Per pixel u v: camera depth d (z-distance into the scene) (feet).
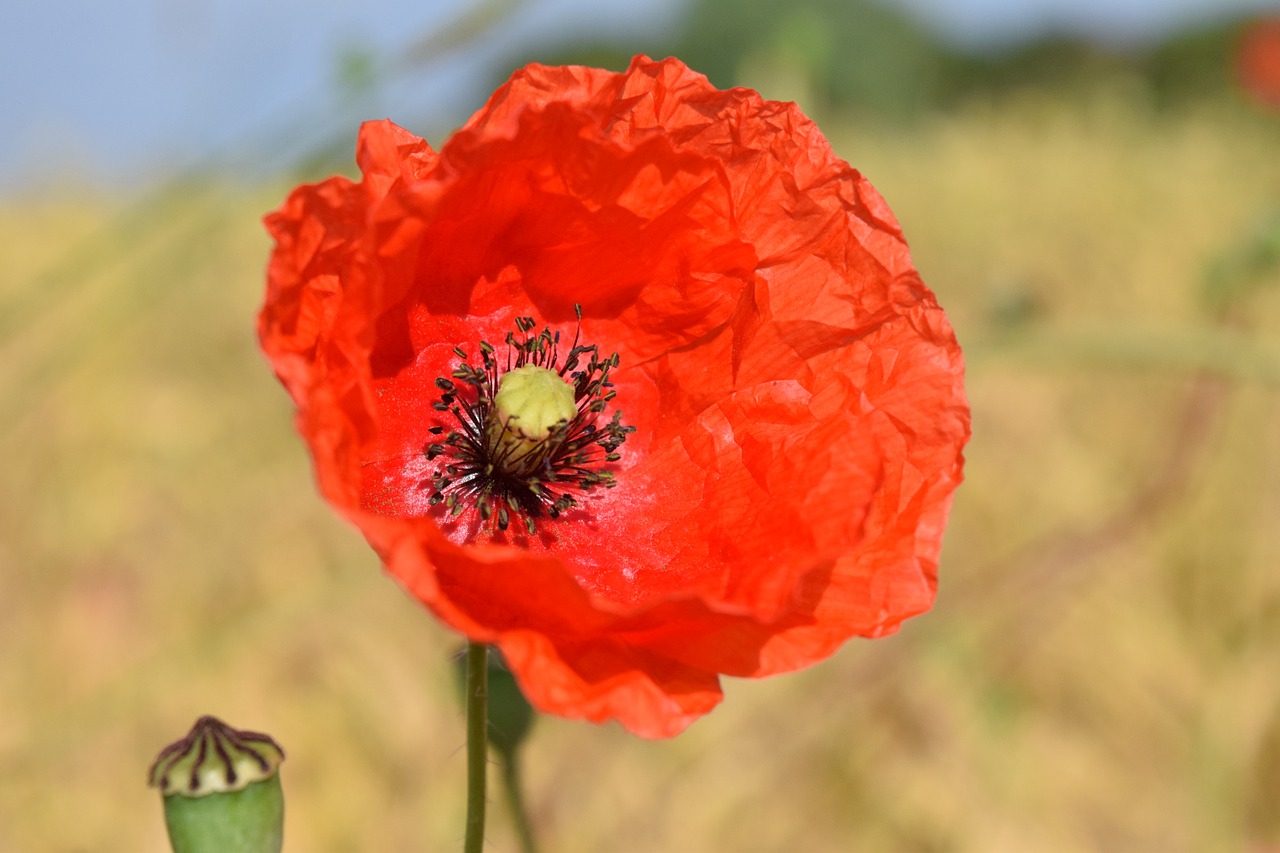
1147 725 1.09
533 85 0.56
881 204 0.56
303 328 0.52
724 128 0.58
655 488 0.61
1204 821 0.99
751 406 0.59
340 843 0.94
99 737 1.00
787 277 0.58
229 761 0.54
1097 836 1.01
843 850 0.99
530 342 0.61
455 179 0.51
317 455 0.48
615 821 0.98
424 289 0.60
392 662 1.05
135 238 1.01
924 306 0.56
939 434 0.55
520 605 0.51
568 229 0.59
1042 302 1.02
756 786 1.01
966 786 1.01
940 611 1.11
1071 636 1.13
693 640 0.52
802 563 0.51
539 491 0.60
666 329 0.61
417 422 0.60
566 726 1.03
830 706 1.05
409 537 0.48
